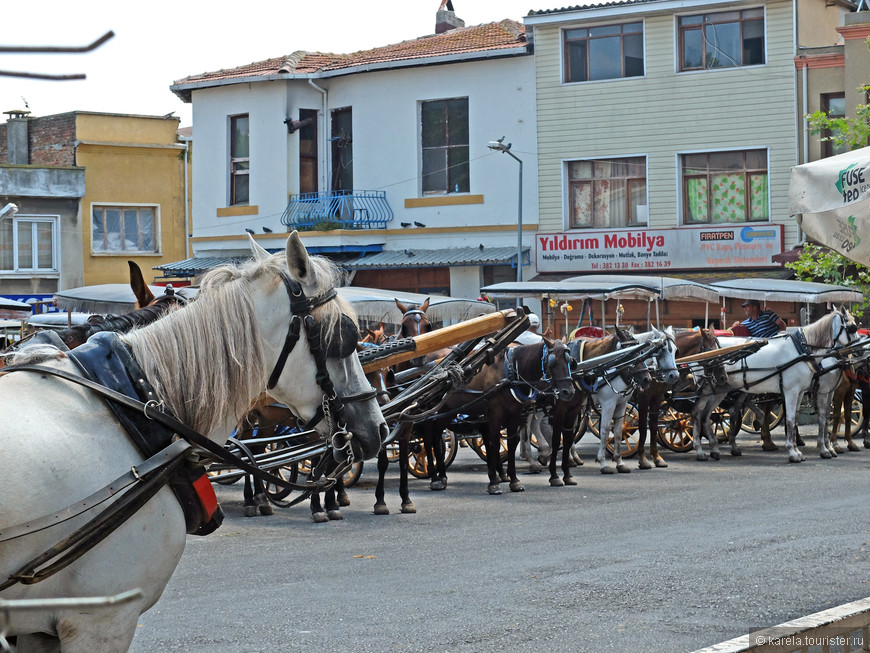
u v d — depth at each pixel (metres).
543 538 9.91
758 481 14.14
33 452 3.25
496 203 29.19
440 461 14.05
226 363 3.78
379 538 10.17
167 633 6.53
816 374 17.03
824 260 18.08
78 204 36.06
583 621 6.71
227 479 6.54
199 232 32.53
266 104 31.22
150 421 3.56
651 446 16.48
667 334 15.66
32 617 3.33
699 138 27.39
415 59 29.50
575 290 20.47
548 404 14.01
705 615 6.84
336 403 4.07
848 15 25.66
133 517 3.45
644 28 27.73
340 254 30.58
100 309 15.73
